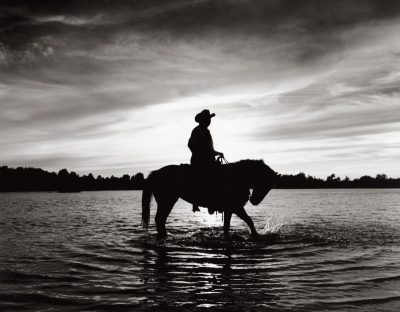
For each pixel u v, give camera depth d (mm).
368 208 26141
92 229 12930
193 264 7152
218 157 10078
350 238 10164
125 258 7695
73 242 9797
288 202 38812
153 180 10156
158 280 6023
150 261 7402
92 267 6914
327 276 6211
